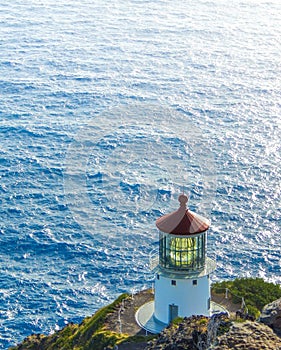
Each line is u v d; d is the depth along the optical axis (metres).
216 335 31.11
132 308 49.16
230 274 89.88
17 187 120.50
